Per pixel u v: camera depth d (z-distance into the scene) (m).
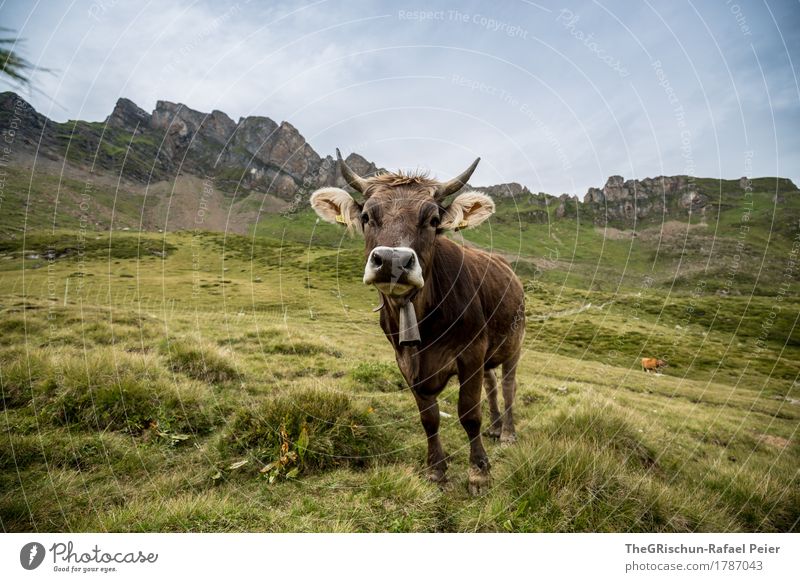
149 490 3.82
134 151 135.75
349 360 9.62
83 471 3.98
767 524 4.18
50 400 4.83
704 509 4.10
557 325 33.62
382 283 3.42
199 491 3.86
